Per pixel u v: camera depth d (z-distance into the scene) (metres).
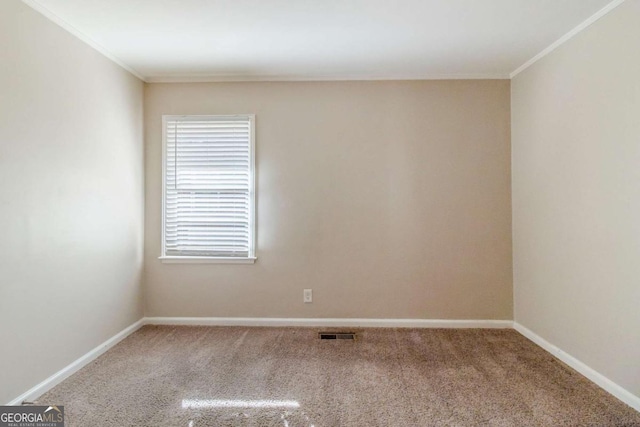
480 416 1.86
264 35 2.46
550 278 2.62
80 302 2.42
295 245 3.22
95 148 2.58
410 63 2.93
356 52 2.73
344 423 1.81
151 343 2.83
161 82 3.24
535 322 2.82
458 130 3.16
